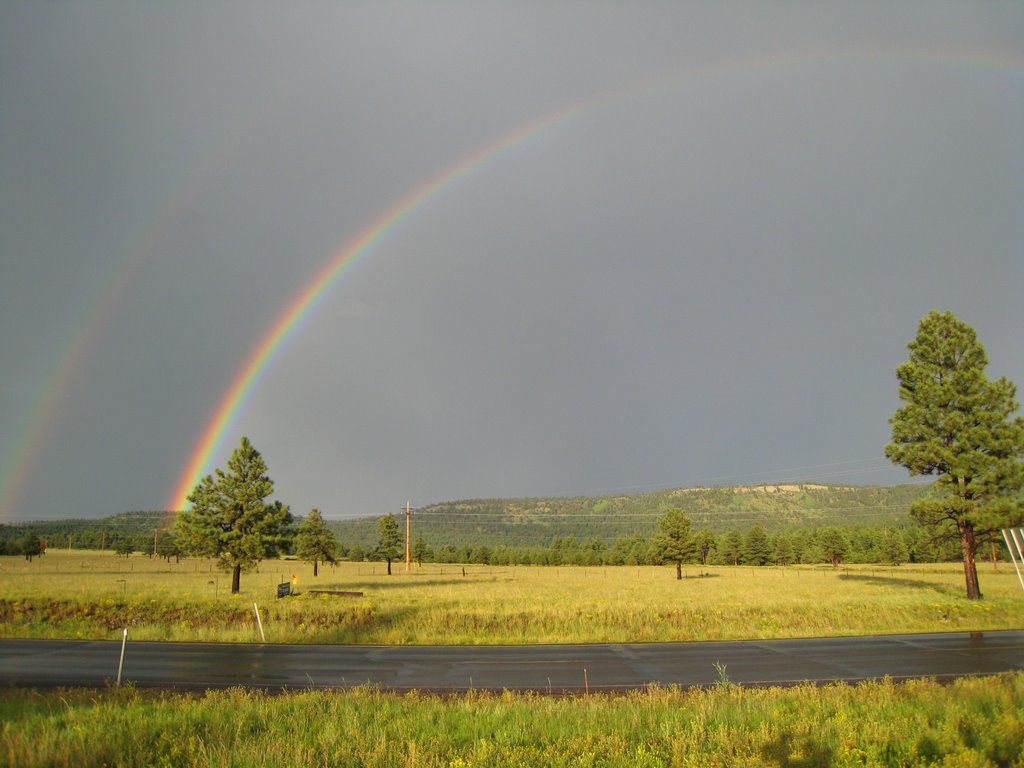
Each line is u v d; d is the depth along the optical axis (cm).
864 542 12288
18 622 3256
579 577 8400
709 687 1725
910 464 4494
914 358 4612
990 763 912
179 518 4738
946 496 4331
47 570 8662
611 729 1120
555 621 3069
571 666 2119
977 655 2258
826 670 1992
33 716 1170
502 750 1000
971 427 4319
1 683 1808
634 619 3133
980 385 4394
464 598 4341
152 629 3002
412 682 1852
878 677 1859
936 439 4381
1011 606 3522
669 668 2066
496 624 3027
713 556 13350
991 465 4231
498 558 14838
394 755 979
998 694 1282
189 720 1173
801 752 970
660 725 1141
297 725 1161
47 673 1986
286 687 1755
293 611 3412
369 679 1891
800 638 2834
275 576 7862
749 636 2884
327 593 4638
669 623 3091
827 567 11594
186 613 3416
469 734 1118
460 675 1959
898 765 927
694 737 1026
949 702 1215
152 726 1116
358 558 13888
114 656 2352
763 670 2009
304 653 2441
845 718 1131
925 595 4491
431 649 2559
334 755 980
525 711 1284
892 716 1155
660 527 8300
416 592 5119
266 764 938
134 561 12000
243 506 4819
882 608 3469
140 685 1792
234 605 3625
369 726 1152
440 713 1276
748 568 11662
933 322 4578
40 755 939
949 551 10731
